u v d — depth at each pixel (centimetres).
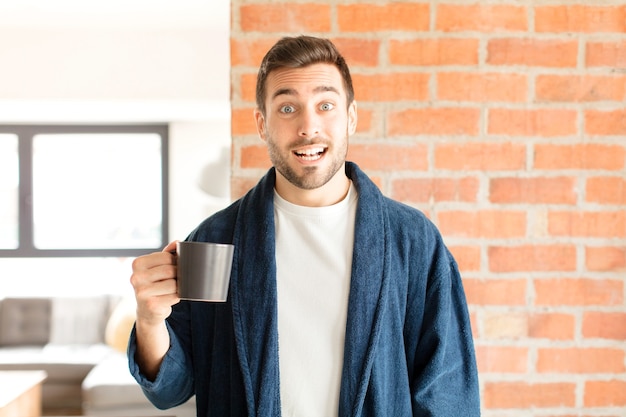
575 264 165
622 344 165
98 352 477
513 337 164
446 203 163
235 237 133
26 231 596
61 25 482
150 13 453
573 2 163
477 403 136
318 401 123
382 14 162
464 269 164
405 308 133
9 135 600
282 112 125
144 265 115
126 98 500
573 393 165
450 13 163
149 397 132
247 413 124
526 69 163
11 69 495
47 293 568
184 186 595
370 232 130
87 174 608
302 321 127
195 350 134
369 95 163
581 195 164
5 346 507
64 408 445
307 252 130
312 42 127
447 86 163
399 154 163
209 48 502
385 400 126
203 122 597
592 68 164
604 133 164
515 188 164
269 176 136
